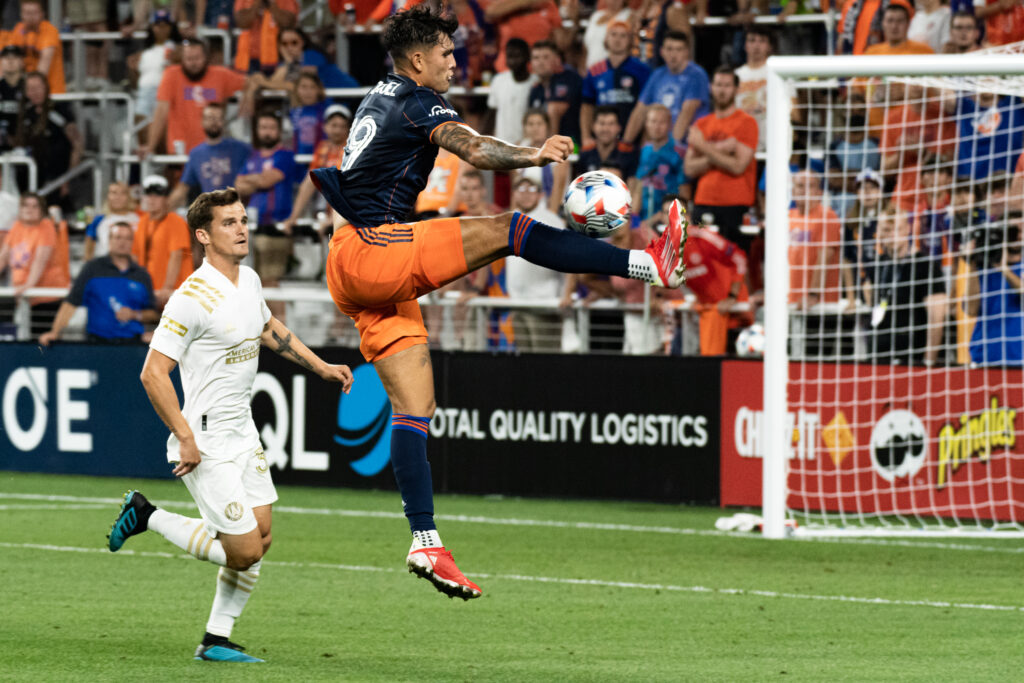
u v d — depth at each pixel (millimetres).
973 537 24281
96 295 33750
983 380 26172
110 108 39812
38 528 25422
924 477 26625
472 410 30734
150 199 33938
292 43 37000
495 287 31594
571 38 34719
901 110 29062
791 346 28297
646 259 12148
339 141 34062
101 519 26719
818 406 27500
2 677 13195
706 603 18203
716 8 33031
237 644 14453
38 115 38469
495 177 33281
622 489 29219
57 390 34156
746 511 28141
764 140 31125
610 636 15820
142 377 13852
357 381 31609
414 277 12500
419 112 12469
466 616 17156
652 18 32625
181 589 19047
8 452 34812
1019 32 29484
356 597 18578
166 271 34062
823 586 19656
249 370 14312
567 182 32000
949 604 18156
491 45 34969
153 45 38812
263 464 14570
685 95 30984
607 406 29359
